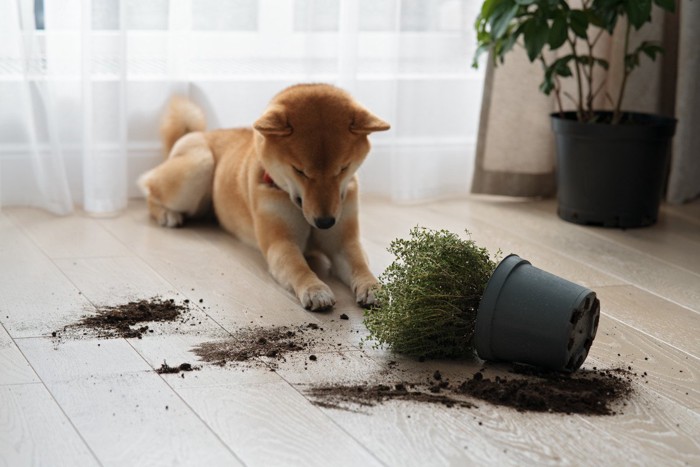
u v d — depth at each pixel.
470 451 1.63
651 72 2.65
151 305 2.00
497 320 1.80
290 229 2.17
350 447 1.63
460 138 2.66
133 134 2.53
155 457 1.60
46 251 2.22
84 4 2.34
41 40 2.37
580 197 2.49
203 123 2.50
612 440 1.67
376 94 2.61
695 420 1.72
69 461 1.59
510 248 2.34
